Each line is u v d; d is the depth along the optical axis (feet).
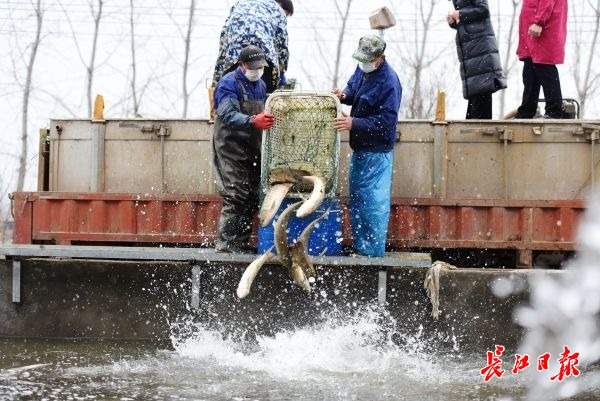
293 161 28.84
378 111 29.37
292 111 28.89
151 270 30.04
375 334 29.04
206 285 29.76
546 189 33.37
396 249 31.83
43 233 32.86
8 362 26.68
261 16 31.58
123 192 34.83
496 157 33.47
